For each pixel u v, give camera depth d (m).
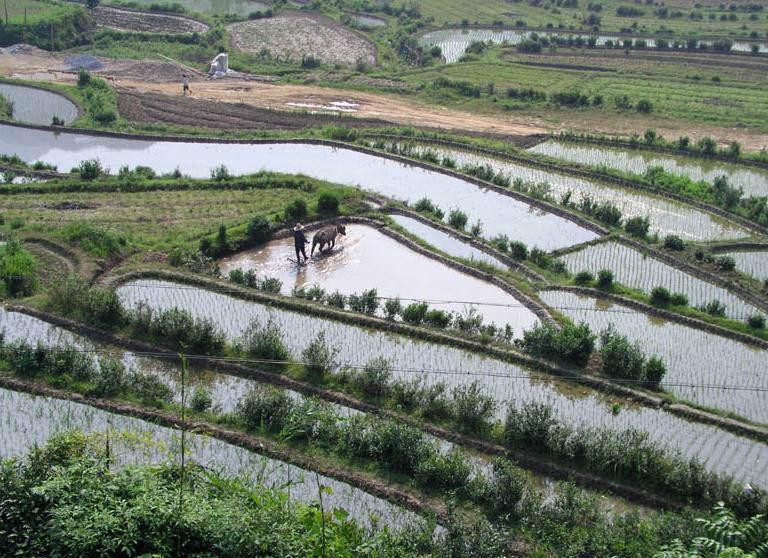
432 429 24.28
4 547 15.34
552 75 68.50
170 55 71.81
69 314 29.77
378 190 44.53
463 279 35.03
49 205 40.19
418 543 18.08
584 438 23.34
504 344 29.45
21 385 25.31
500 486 20.88
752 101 62.47
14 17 73.50
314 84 64.62
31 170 45.03
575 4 95.94
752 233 40.88
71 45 74.38
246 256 36.38
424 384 26.11
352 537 16.44
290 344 28.91
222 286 32.47
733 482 22.78
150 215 39.47
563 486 21.88
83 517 15.45
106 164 47.16
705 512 20.45
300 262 35.72
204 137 51.53
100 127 52.62
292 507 17.06
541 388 27.31
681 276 36.12
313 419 23.58
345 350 28.75
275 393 24.39
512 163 49.38
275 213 39.75
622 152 52.03
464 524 18.89
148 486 16.38
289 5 90.50
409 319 30.77
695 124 57.22
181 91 61.16
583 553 18.38
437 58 74.19
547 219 41.66
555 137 54.03
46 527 15.52
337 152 50.31
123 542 15.10
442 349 29.23
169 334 28.33
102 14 83.81
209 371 27.16
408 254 37.28
